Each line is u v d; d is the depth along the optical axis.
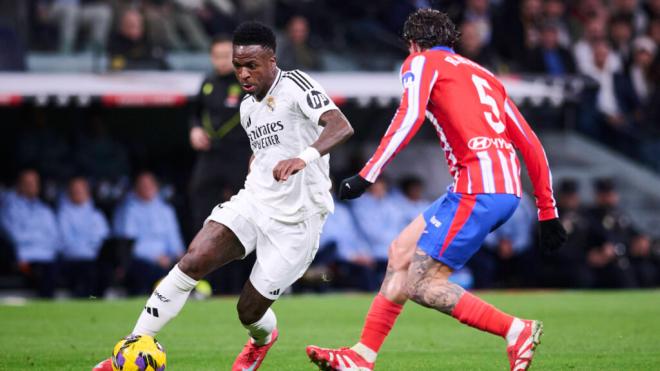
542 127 73.12
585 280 58.59
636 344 29.89
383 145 21.30
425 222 22.89
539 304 44.25
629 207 72.25
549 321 36.81
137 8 62.41
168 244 53.78
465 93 22.02
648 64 77.88
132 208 53.12
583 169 72.44
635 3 80.62
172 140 62.50
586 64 75.44
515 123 22.59
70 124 59.38
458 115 21.83
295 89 22.00
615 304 44.25
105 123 60.72
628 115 75.50
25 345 29.52
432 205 23.08
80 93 55.12
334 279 55.56
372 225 56.47
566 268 58.59
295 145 22.33
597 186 61.44
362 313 40.09
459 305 21.36
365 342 22.34
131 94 55.75
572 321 36.81
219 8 65.62
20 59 59.53
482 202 21.47
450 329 34.34
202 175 44.84
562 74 71.69
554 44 71.94
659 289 60.09
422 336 32.25
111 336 31.89
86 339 31.08
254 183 22.56
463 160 21.84
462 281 57.31
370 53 67.19
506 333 21.16
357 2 70.56
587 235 59.28
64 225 52.62
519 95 62.38
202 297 48.44
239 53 21.91
